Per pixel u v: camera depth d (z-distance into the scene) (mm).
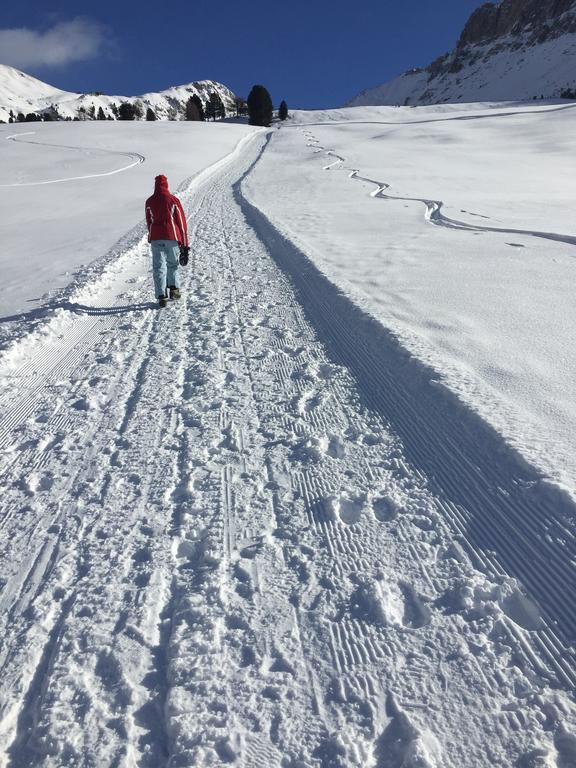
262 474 2873
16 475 2979
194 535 2441
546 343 4105
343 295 5602
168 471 2938
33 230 11969
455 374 3604
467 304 5176
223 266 7742
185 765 1500
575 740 1495
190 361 4469
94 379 4211
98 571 2250
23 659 1863
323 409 3535
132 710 1681
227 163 28219
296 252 7879
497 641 1840
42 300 6473
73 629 1969
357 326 4863
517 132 37250
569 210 11672
